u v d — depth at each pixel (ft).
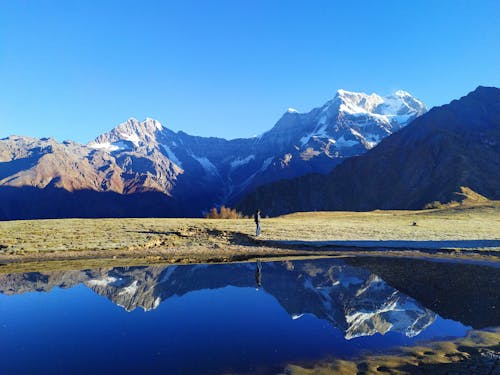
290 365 31.04
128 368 30.99
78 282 66.18
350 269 77.56
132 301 53.52
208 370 30.40
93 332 40.14
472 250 99.55
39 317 46.01
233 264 84.69
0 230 126.72
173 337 38.58
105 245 104.78
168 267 81.15
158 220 171.12
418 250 101.86
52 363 31.94
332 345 35.55
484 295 54.75
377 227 158.71
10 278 69.82
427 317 44.09
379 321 42.80
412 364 30.55
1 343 36.99
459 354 32.48
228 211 307.78
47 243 106.01
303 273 73.82
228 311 47.80
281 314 46.68
